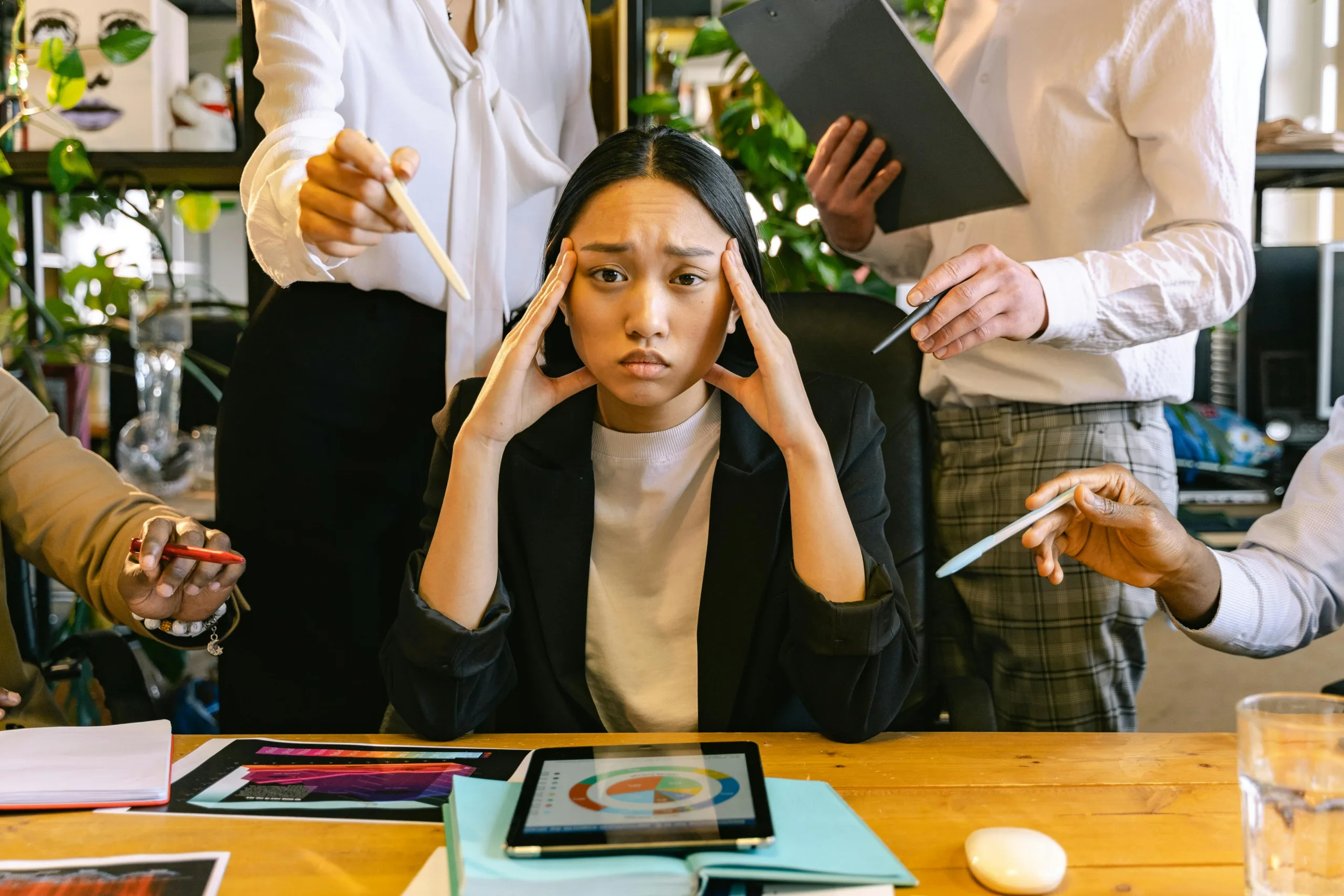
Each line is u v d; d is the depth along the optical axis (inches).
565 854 25.5
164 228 105.1
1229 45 49.1
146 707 46.3
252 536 56.2
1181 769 33.7
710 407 45.2
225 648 57.2
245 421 55.3
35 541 49.1
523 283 59.5
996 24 55.5
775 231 78.8
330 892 25.8
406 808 30.6
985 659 57.6
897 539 51.8
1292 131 77.0
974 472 56.7
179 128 81.1
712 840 25.8
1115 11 50.2
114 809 30.5
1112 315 46.0
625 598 45.6
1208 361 101.7
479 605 38.9
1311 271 94.6
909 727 51.1
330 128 47.6
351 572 57.4
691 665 44.7
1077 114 52.2
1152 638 98.3
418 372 57.0
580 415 44.2
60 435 51.1
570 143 63.1
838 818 28.4
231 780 32.8
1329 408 95.3
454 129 55.1
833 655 37.1
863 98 51.8
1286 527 45.0
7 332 89.5
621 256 37.4
